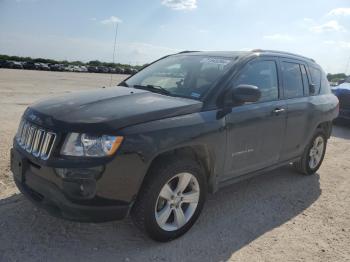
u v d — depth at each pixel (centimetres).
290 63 504
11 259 299
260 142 427
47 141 304
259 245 353
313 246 360
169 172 325
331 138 896
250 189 500
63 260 305
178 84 409
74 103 343
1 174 466
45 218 369
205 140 347
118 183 297
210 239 357
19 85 1698
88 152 290
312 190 515
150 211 320
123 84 468
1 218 362
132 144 297
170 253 327
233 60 421
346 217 432
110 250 325
